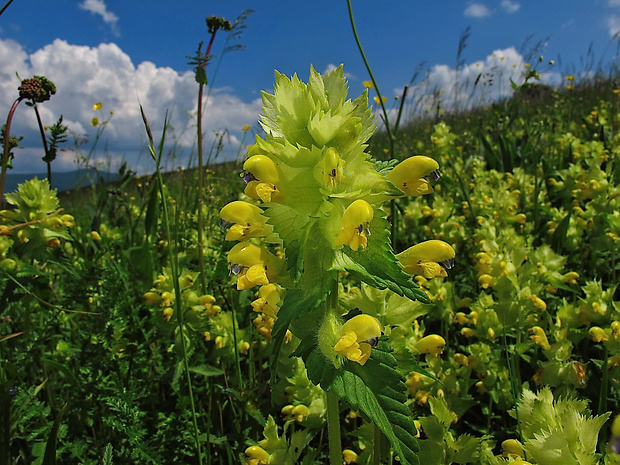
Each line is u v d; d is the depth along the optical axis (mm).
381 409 127
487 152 693
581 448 122
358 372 133
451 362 270
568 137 704
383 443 197
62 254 309
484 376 263
